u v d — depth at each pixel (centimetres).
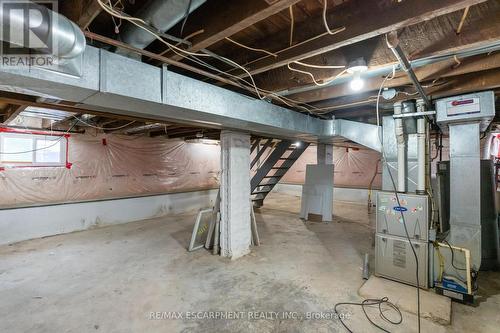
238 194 331
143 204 546
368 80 215
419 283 238
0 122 356
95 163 482
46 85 131
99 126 421
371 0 122
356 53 168
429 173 258
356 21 127
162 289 243
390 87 231
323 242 387
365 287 240
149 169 568
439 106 233
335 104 279
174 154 618
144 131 495
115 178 511
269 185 623
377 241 262
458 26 133
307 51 145
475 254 230
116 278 265
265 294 234
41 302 220
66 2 119
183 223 510
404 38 151
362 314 203
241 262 309
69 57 110
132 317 200
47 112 299
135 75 155
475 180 229
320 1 127
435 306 206
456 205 238
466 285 216
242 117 227
